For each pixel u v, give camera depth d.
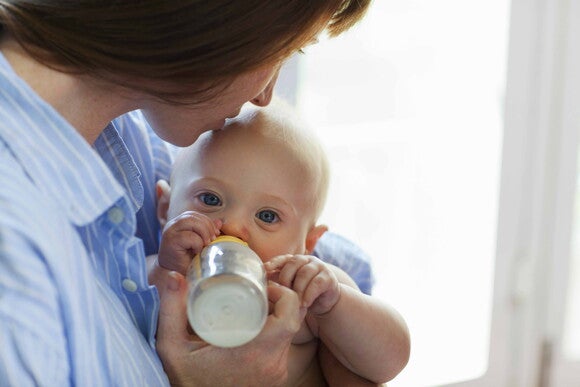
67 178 0.70
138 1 0.66
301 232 1.04
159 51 0.68
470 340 2.13
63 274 0.64
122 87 0.74
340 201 1.93
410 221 2.00
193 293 0.67
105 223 0.77
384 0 1.81
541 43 1.95
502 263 2.10
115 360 0.71
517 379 2.20
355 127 1.88
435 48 1.88
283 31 0.70
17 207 0.61
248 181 0.98
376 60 1.84
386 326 1.02
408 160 1.95
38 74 0.70
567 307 2.19
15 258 0.59
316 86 1.81
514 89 1.96
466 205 2.04
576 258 2.16
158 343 0.84
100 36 0.67
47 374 0.62
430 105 1.93
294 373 1.09
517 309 2.14
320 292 0.90
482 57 1.93
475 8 1.89
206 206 0.99
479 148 2.00
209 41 0.68
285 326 0.81
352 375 1.07
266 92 0.91
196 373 0.84
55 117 0.68
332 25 0.82
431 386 2.09
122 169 0.91
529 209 2.08
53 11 0.67
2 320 0.59
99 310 0.70
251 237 0.98
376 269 2.01
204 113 0.80
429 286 2.07
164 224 1.07
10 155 0.65
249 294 0.67
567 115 2.02
